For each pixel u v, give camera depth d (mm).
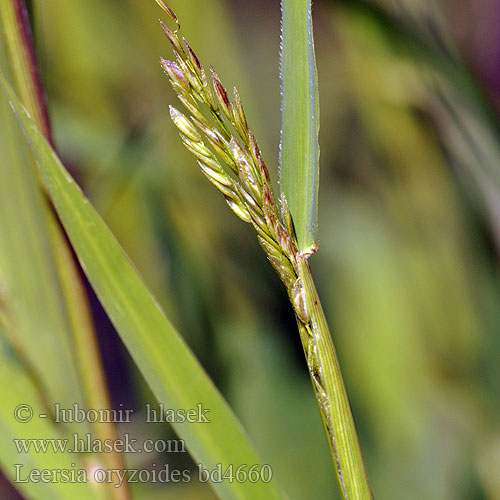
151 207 556
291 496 554
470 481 559
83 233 327
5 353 353
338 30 498
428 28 396
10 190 349
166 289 565
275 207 315
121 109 547
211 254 570
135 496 521
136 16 525
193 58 312
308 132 319
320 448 571
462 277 566
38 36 347
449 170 525
